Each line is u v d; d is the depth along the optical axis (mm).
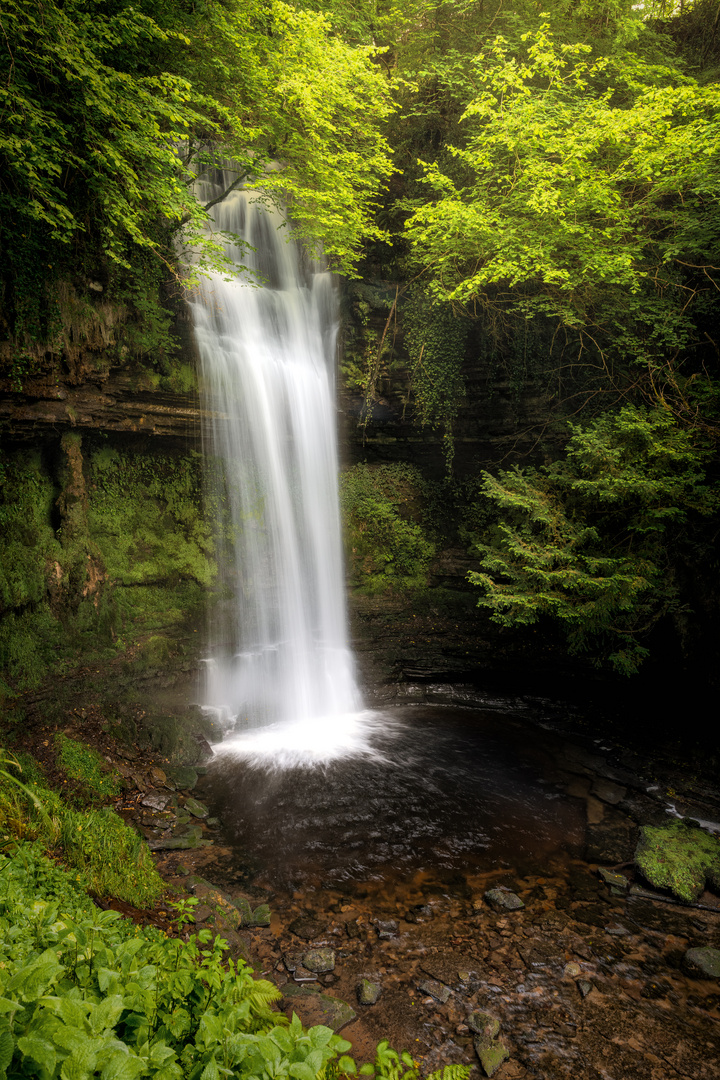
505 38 13383
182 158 13711
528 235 12312
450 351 15984
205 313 14102
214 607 13938
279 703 14102
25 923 2906
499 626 15844
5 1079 1567
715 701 11312
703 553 11367
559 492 12867
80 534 11578
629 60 13750
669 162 11266
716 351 12688
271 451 15266
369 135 14211
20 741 9086
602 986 6531
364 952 6867
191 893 7230
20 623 10164
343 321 17016
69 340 10633
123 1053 1720
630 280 11836
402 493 17781
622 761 11883
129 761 10164
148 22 9711
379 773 11211
